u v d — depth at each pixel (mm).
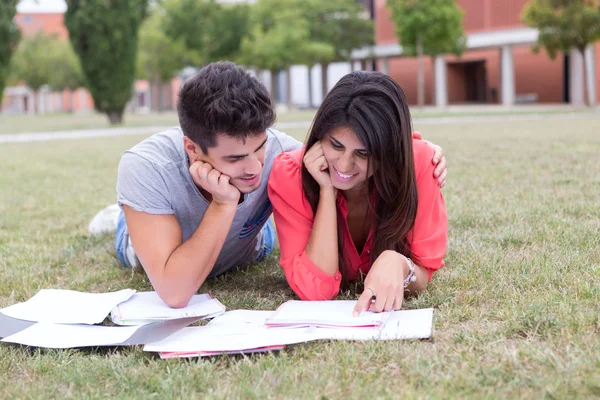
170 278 2254
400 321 2164
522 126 13938
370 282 2205
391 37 40281
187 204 2387
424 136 11703
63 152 10781
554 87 37750
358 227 2561
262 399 1678
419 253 2381
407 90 43812
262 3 37375
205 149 2102
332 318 2152
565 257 2834
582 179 5172
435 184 2402
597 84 33500
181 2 32688
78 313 2359
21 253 3588
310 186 2363
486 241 3289
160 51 35062
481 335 2020
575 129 12000
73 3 20500
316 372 1817
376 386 1720
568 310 2164
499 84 40281
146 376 1842
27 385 1851
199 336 2098
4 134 17828
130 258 3053
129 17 20891
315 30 38656
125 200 2289
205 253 2242
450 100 43438
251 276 2963
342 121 2078
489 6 34875
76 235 4047
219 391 1712
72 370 1919
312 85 47906
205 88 1996
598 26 25297
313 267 2375
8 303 2701
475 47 36125
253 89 2023
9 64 18953
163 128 18703
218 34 33188
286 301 2467
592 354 1802
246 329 2139
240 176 2170
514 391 1642
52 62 48469
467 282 2600
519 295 2377
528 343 1906
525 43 33938
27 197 5738
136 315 2293
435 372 1784
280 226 2463
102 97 21391
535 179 5344
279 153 2605
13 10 18656
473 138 10562
